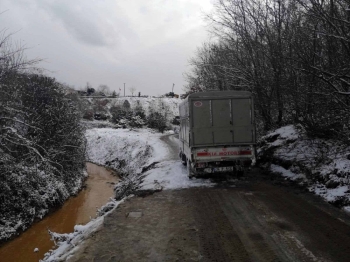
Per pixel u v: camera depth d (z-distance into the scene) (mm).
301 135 13500
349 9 7879
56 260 5305
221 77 20781
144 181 12445
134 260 5043
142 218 7312
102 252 5387
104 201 16172
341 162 9555
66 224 12555
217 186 10570
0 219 11336
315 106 11406
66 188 17281
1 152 11945
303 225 6457
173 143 30141
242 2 16578
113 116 54938
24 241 10758
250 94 10734
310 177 10391
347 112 9406
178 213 7641
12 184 12750
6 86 12438
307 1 8664
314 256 4977
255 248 5355
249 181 11227
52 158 16250
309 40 10258
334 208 7660
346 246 5355
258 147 16484
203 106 10695
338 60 9648
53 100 18219
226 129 10703
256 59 16500
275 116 18641
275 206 7945
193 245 5582
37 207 13289
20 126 14375
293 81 12289
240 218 7047
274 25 14344
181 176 12375
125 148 31812
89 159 33750
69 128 19156
